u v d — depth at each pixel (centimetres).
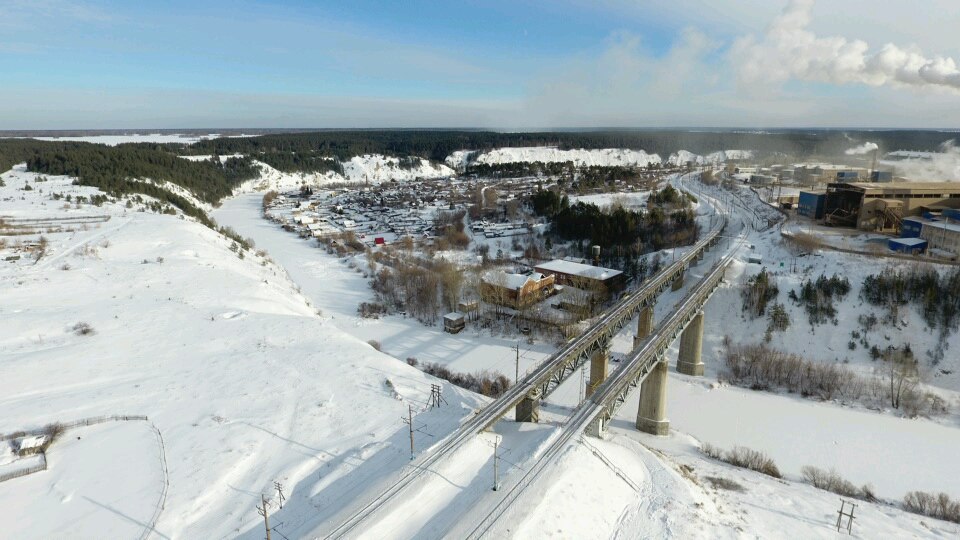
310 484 4456
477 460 4838
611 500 4575
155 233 13500
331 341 7850
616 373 6169
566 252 15725
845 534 4741
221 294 9769
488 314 11075
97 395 5759
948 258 9925
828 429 7238
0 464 4488
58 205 16788
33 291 8831
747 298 10294
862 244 11350
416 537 3784
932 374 8112
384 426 5406
